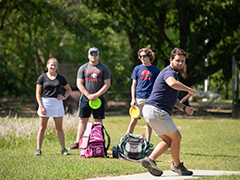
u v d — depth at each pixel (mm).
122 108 51500
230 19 39906
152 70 17312
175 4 41750
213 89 78438
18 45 52812
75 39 44469
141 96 17188
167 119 10914
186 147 18906
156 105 10969
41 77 15672
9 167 12609
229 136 23156
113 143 20000
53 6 44281
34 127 21562
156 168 10750
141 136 15492
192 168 13438
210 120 33906
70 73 37469
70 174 11414
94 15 50969
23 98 53000
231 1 38812
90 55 17438
